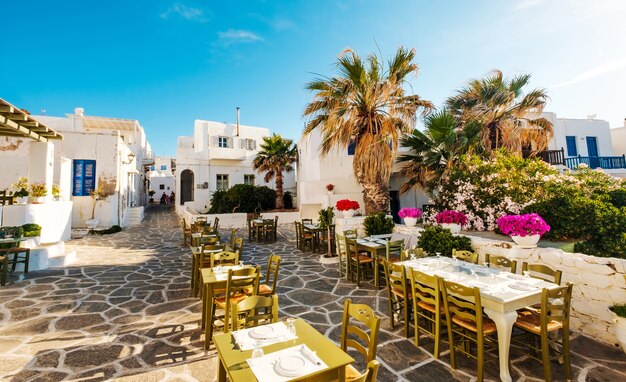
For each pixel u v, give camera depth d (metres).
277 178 20.42
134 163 22.05
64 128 19.88
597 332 3.90
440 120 10.24
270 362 2.17
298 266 8.36
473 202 8.30
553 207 6.61
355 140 9.83
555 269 4.41
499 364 3.27
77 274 7.52
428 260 4.95
